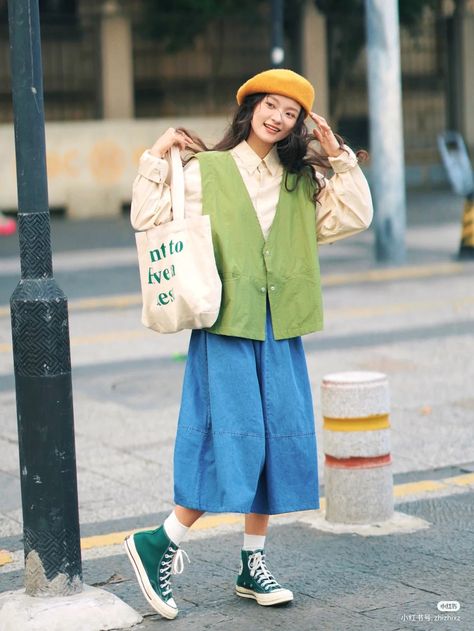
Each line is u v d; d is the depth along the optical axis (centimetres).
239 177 430
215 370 423
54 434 420
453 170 1539
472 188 1542
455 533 539
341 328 1095
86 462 683
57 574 427
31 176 416
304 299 436
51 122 2391
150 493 622
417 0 2462
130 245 1811
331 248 1711
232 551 523
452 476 645
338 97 2639
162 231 421
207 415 427
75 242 1869
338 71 2658
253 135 432
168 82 2591
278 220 433
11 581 491
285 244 435
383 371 909
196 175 430
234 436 420
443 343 1016
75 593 431
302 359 444
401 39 2773
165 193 425
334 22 2592
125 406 820
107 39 2439
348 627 427
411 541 529
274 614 442
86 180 2256
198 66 2617
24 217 417
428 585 470
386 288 1342
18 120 413
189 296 414
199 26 2425
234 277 423
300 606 450
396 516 564
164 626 431
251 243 428
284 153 433
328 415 554
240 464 420
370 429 551
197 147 436
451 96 2831
